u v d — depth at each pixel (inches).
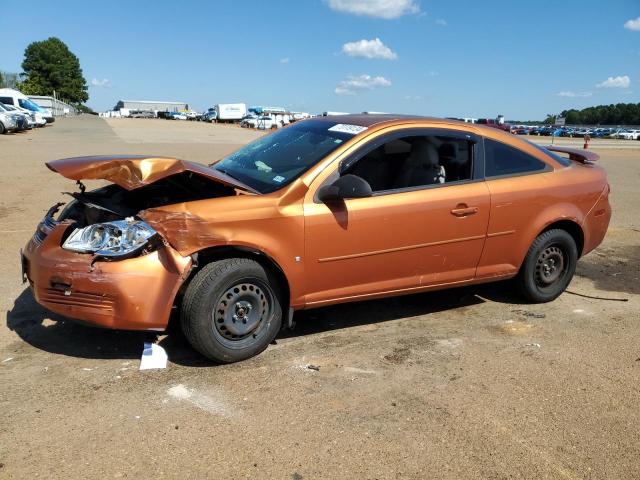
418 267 176.2
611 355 168.4
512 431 126.8
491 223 185.3
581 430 128.3
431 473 111.5
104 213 153.2
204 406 131.9
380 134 170.9
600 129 3531.0
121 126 1942.7
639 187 582.6
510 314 200.2
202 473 108.4
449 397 140.4
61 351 156.9
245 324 152.5
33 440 116.0
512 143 196.1
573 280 247.3
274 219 150.4
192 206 145.3
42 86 4845.0
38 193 398.6
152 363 150.6
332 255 160.1
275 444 118.4
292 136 190.5
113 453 113.1
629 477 113.0
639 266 275.1
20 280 214.4
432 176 176.9
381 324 187.3
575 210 203.8
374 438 122.0
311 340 171.9
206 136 1429.6
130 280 138.3
